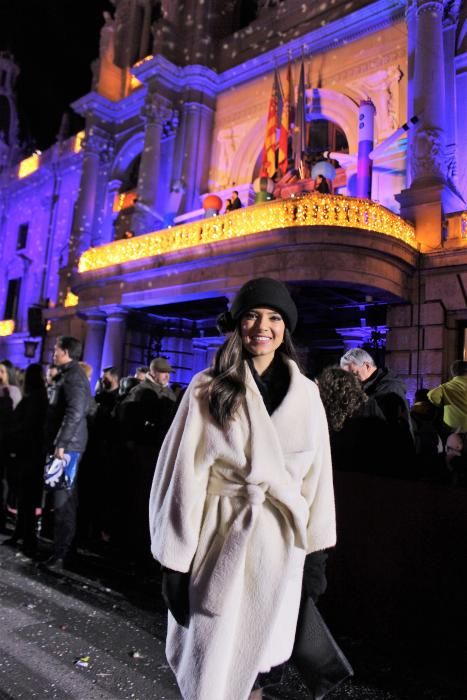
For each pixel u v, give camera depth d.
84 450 4.96
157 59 15.75
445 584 3.06
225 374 1.67
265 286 1.77
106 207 18.84
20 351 23.36
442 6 11.36
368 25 13.45
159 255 11.59
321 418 1.81
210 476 1.66
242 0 17.89
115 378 6.73
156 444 5.42
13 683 2.70
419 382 9.55
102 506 5.59
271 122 13.62
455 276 9.49
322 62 14.28
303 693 2.78
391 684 2.86
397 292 9.55
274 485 1.59
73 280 14.19
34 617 3.60
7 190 27.30
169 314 14.29
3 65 28.88
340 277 8.98
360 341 12.52
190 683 1.49
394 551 3.29
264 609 1.54
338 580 3.51
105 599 4.03
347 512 3.52
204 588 1.54
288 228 9.16
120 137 19.08
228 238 10.03
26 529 5.25
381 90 12.91
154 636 3.41
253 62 15.56
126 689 2.71
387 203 12.14
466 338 9.45
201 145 16.17
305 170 12.45
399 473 3.58
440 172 10.41
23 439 5.42
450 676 2.96
